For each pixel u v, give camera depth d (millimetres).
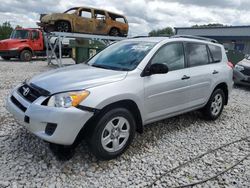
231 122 5742
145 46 4391
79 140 3414
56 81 3545
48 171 3289
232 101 7895
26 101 3459
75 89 3285
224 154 4105
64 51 18375
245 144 4566
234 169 3656
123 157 3768
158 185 3166
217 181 3340
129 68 3980
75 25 13492
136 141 4328
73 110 3156
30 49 17344
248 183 3336
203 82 5031
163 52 4363
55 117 3125
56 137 3168
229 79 5766
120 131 3672
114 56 4473
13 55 16797
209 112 5484
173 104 4469
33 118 3246
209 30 34750
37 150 3762
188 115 5906
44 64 15508
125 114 3652
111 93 3432
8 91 7324
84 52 13555
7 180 3047
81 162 3545
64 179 3160
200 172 3516
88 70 4016
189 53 4898
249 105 7504
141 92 3812
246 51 30516
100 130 3404
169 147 4211
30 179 3104
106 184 3127
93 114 3271
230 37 32062
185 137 4668
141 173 3402
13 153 3650
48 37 14398
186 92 4664
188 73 4711
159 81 4102
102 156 3523
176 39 4711
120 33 15695
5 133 4285
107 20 14789
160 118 4336
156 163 3670
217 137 4793
